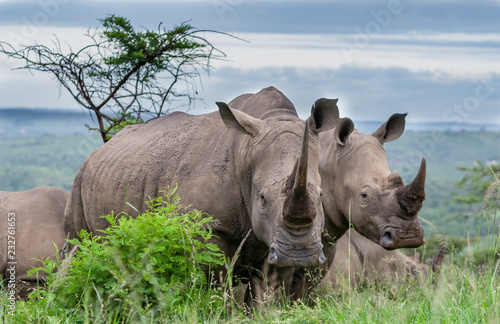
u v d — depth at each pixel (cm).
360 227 1867
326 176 1988
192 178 1858
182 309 1451
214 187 1812
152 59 2609
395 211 1788
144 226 1524
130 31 2583
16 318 1451
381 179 1852
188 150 1923
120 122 2655
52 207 2714
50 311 1441
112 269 1463
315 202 1530
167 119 2205
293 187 1448
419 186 1753
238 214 1797
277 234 1499
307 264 1477
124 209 2017
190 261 1546
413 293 1644
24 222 2625
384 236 1802
